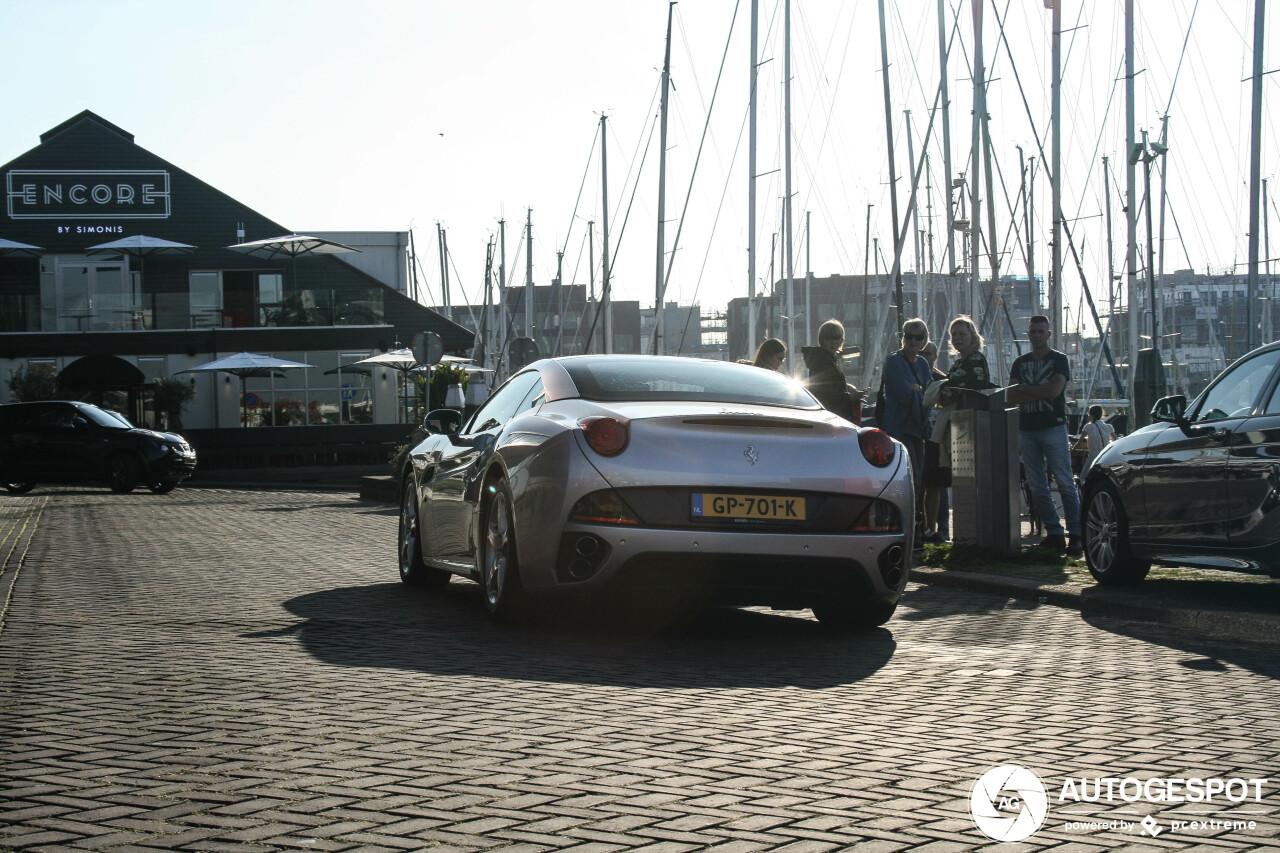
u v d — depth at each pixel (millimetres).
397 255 52219
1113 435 19094
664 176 35125
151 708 4707
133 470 25344
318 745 4148
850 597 6598
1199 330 46500
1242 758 4191
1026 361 11023
